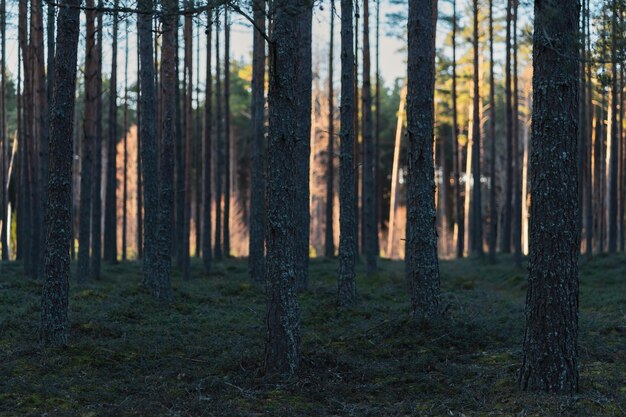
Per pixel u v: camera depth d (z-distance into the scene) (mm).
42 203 17172
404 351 10008
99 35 18062
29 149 18625
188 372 8570
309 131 16453
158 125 28172
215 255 27156
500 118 49812
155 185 16000
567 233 7129
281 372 8391
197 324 12117
